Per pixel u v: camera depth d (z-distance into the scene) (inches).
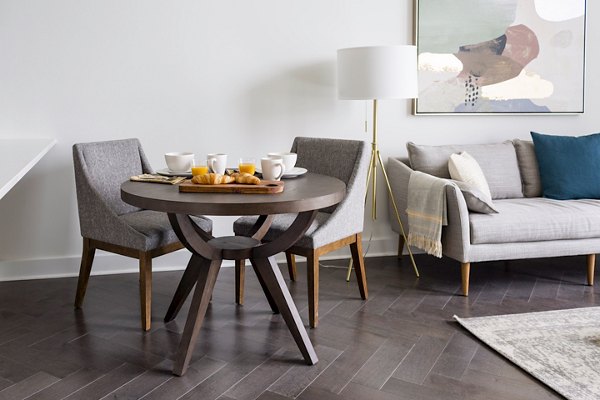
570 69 161.2
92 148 112.6
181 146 140.6
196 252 88.2
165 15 135.4
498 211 124.3
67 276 136.3
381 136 152.3
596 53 164.4
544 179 147.6
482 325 104.0
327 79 146.6
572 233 125.1
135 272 139.3
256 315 110.0
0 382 83.4
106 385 82.7
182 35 137.0
